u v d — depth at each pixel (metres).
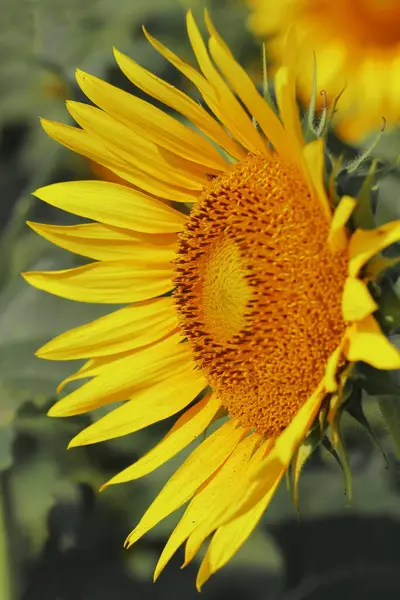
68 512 1.39
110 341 1.25
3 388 1.38
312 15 1.49
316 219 1.16
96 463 1.40
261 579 1.45
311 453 1.15
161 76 1.46
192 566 1.44
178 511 1.42
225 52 1.15
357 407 1.14
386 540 1.36
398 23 1.46
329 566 1.36
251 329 1.17
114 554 1.41
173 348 1.25
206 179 1.23
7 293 1.42
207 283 1.21
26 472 1.38
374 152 1.41
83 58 1.48
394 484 1.37
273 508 1.38
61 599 1.38
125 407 1.24
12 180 1.58
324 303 1.15
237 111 1.18
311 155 1.11
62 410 1.24
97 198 1.25
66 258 1.45
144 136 1.22
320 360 1.16
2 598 1.36
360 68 1.47
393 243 1.14
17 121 1.58
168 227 1.25
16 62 1.53
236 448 1.21
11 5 1.50
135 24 1.49
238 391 1.19
